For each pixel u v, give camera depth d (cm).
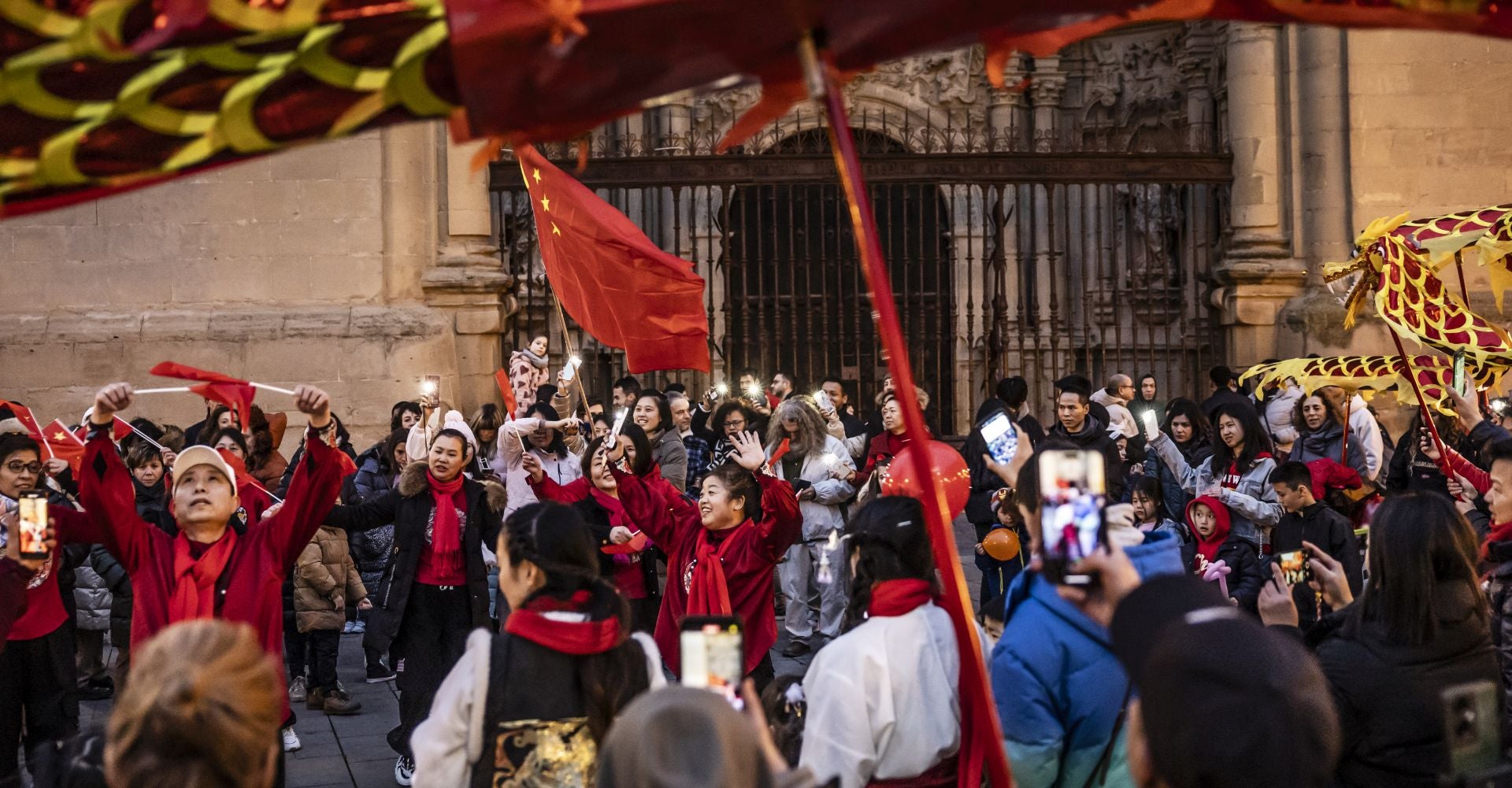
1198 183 1477
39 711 557
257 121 216
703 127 1653
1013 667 301
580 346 1581
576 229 759
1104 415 1016
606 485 657
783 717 392
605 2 211
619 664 317
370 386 1324
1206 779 155
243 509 645
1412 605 313
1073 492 212
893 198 1719
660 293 757
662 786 151
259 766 192
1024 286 1638
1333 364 728
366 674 845
